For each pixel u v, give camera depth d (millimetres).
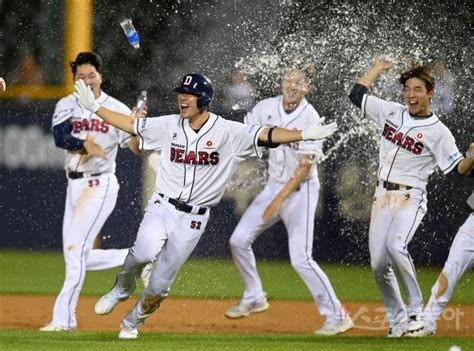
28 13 36094
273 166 25703
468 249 23922
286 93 25172
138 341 21406
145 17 37438
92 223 24609
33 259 35781
